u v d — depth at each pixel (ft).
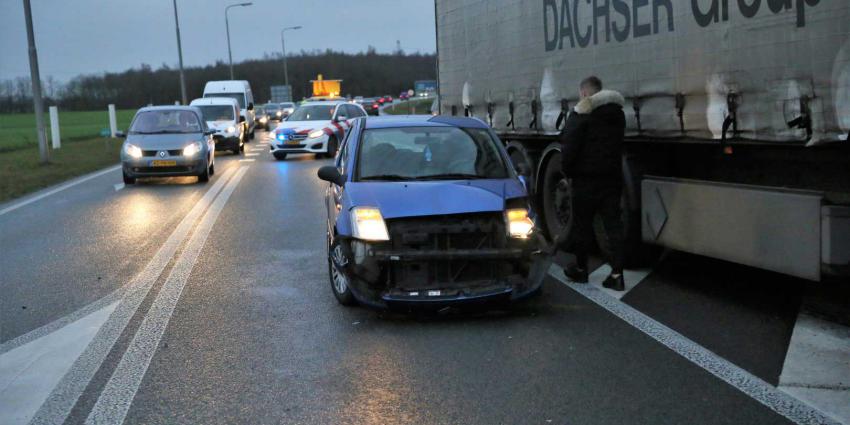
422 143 24.98
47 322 22.07
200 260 30.25
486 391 15.98
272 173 67.15
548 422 14.38
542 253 21.49
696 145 23.44
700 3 21.21
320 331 20.51
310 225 38.29
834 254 17.70
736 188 20.54
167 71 351.25
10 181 64.18
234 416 15.05
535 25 31.24
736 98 19.94
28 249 33.71
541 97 31.09
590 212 24.16
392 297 20.56
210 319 21.93
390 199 21.57
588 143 23.50
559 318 21.06
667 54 22.81
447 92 42.32
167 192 54.65
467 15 38.70
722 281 24.58
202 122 64.23
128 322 21.79
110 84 334.65
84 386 16.84
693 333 19.42
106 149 102.17
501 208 21.22
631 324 20.31
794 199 18.61
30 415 15.30
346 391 16.20
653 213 24.16
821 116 17.31
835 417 14.32
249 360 18.31
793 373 16.55
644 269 26.50
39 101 80.59
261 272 27.89
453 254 20.62
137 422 14.87
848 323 19.86
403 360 18.03
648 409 14.85
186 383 16.89
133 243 34.45
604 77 26.35
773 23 18.57
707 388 15.81
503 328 20.31
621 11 25.12
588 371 16.98
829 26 16.98
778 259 19.19
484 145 25.08
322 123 84.17
